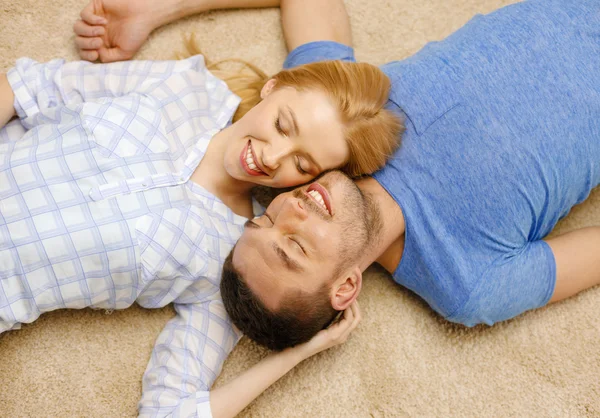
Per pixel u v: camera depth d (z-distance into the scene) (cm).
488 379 116
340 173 98
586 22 107
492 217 103
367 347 116
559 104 103
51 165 97
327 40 117
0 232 94
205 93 113
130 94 105
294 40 121
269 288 92
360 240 95
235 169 101
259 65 127
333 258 92
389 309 119
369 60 129
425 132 104
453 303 105
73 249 96
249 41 127
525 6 110
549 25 106
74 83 109
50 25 121
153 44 125
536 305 110
